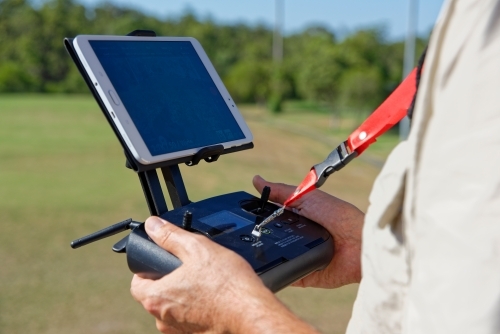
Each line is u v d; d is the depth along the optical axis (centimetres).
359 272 122
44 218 777
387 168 80
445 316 57
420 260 62
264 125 2317
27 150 1343
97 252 630
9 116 1983
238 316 80
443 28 63
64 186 996
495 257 54
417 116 65
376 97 2311
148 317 468
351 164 1354
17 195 910
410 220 67
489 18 58
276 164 1355
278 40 4053
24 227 727
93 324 452
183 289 86
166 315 88
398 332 76
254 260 102
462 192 58
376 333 80
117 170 1159
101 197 921
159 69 121
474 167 56
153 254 97
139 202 898
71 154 1317
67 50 109
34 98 2856
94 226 749
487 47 58
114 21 5191
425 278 60
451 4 62
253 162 1331
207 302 84
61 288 524
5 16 4766
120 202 894
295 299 505
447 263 58
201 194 961
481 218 55
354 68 2453
